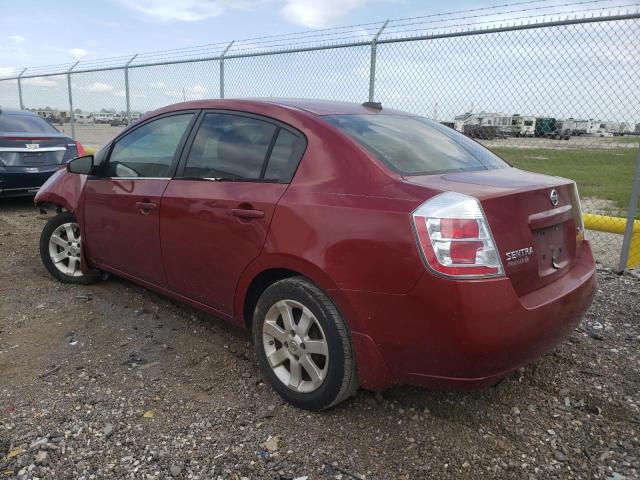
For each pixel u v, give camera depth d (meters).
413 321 2.43
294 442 2.67
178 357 3.52
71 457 2.53
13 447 2.59
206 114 3.58
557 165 6.08
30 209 8.66
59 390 3.11
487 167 3.21
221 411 2.93
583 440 2.71
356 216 2.58
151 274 3.85
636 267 5.57
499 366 2.44
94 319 4.09
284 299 2.88
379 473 2.46
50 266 4.86
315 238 2.70
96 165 4.32
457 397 3.08
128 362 3.45
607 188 10.35
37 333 3.85
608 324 4.11
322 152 2.88
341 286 2.60
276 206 2.89
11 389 3.11
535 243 2.63
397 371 2.57
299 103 3.33
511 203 2.51
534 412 2.95
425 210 2.40
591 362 3.50
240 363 3.45
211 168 3.40
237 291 3.19
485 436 2.74
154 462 2.51
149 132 3.95
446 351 2.39
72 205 4.50
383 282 2.47
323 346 2.73
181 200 3.45
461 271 2.32
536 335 2.51
